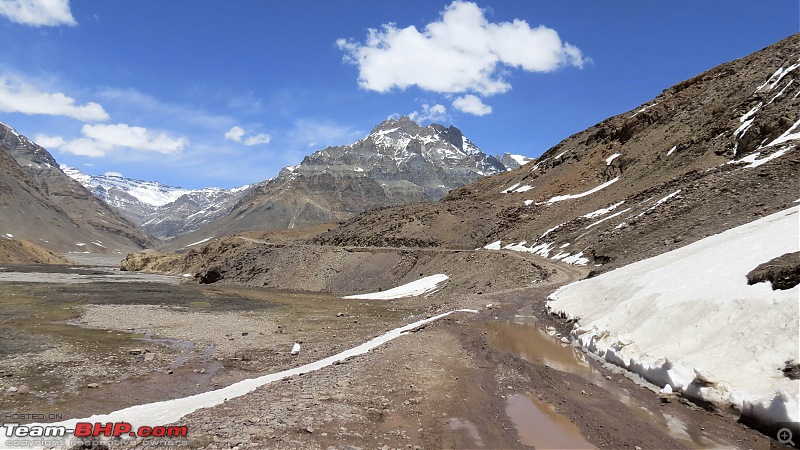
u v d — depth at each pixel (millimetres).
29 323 33656
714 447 9758
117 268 143625
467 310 29359
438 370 16031
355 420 10750
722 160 55062
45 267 120250
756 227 21375
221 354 25453
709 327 13805
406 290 57719
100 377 20469
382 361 16906
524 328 24062
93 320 35688
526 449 9695
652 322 16312
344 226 113938
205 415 10930
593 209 64812
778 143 44344
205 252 120562
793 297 12062
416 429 10609
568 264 46719
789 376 10430
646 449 9719
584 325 21375
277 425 9984
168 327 33719
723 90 73062
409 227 89250
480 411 12125
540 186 96188
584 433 10633
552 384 14609
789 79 57219
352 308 46188
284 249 85938
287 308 46312
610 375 15508
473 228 82500
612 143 92000
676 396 12789
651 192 54281
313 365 18938
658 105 88250
